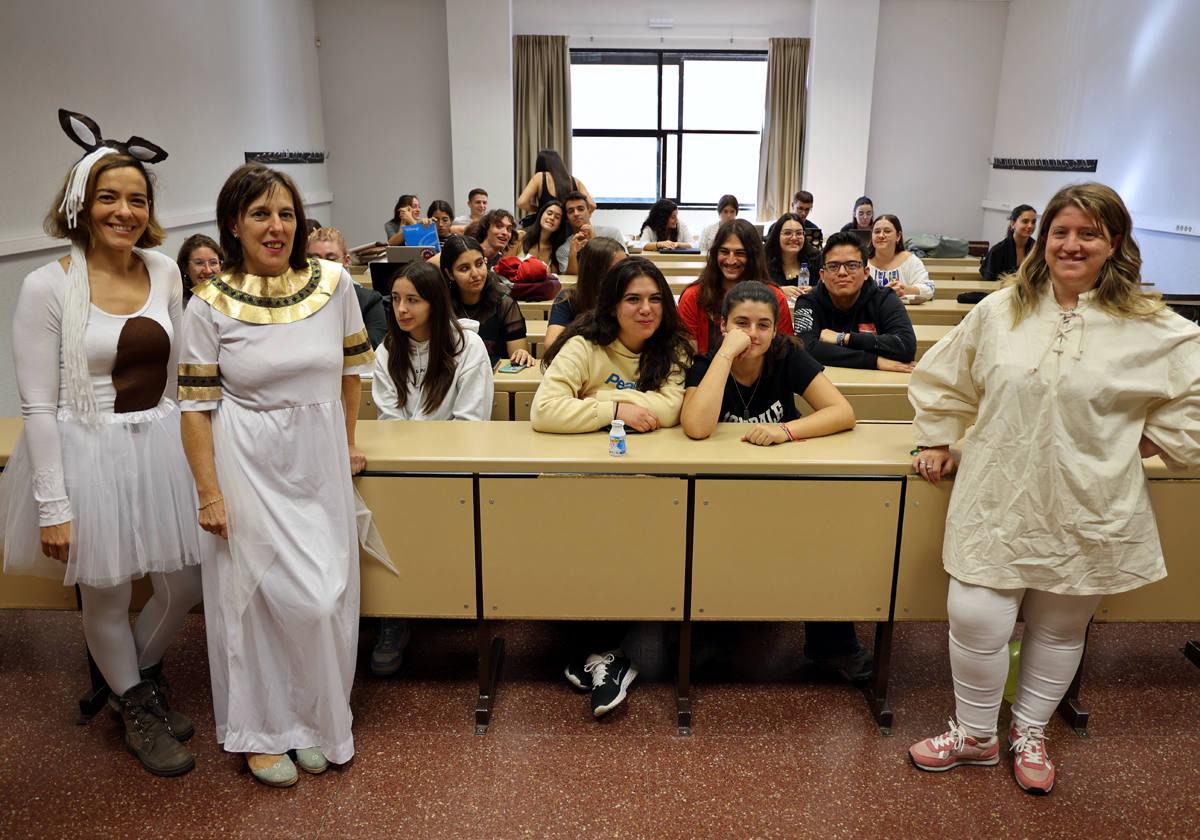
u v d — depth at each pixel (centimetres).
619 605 206
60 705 222
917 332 373
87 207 172
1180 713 219
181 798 187
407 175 1001
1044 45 870
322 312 181
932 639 255
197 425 174
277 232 171
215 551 184
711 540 201
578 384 225
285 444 178
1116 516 168
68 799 187
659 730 211
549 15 962
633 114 994
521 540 202
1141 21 699
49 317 174
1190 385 161
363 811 183
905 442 212
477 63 923
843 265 302
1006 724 213
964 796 188
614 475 197
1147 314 162
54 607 215
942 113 986
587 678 223
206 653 246
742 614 207
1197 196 629
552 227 532
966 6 955
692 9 959
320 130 966
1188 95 639
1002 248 604
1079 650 186
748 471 196
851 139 954
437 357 245
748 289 216
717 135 1001
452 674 236
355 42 965
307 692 189
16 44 436
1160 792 190
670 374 225
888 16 960
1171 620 205
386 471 199
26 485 183
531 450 203
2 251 421
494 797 187
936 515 198
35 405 173
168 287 193
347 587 190
